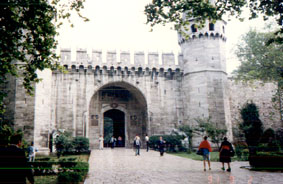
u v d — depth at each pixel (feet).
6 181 14.19
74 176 29.71
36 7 34.83
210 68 95.25
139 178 34.24
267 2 35.96
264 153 44.04
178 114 99.96
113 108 107.04
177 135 89.71
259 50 89.35
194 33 98.68
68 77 93.61
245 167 44.37
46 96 72.69
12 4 32.24
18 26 34.17
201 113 92.58
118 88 109.40
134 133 107.14
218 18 40.27
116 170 42.39
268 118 107.86
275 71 84.53
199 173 38.04
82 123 91.04
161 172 39.63
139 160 58.44
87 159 60.80
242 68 95.50
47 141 70.95
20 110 65.36
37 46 37.96
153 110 98.94
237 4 38.42
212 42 97.60
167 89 101.55
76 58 94.79
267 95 110.42
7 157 14.47
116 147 111.24
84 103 92.84
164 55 103.40
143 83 100.17
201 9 38.81
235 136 101.76
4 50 34.17
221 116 91.86
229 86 106.93
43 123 69.82
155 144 89.71
